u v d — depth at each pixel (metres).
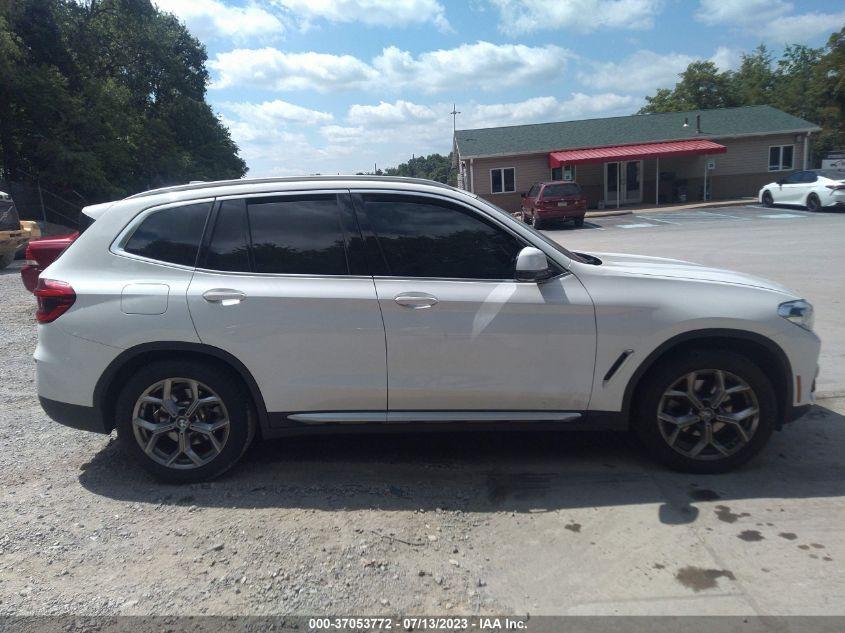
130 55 36.44
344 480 3.99
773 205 26.52
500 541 3.28
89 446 4.60
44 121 26.31
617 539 3.26
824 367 5.98
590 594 2.84
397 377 3.83
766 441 3.89
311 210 3.92
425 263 3.88
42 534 3.41
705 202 31.44
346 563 3.10
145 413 3.89
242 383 3.92
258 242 3.90
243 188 3.98
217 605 2.81
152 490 3.89
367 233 3.89
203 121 41.97
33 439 4.73
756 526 3.34
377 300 3.76
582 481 3.92
